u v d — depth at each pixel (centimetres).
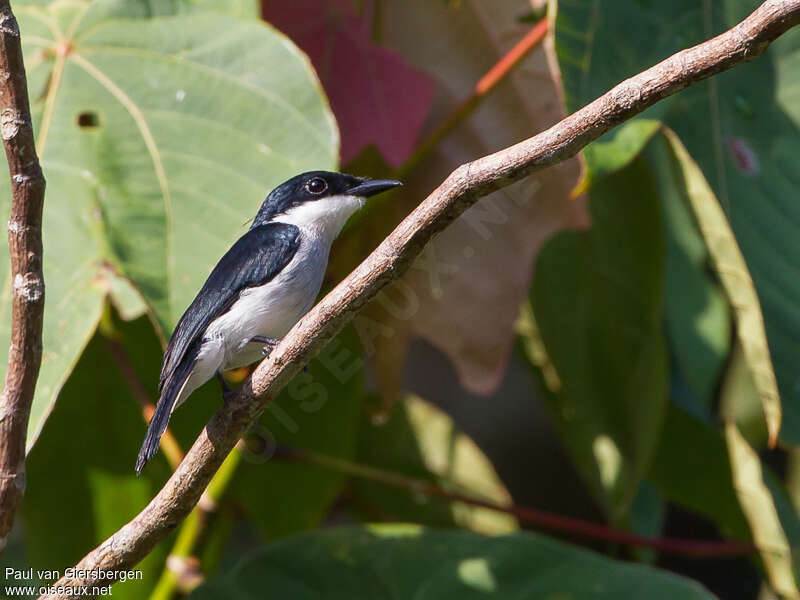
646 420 913
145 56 692
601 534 866
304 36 815
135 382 808
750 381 952
